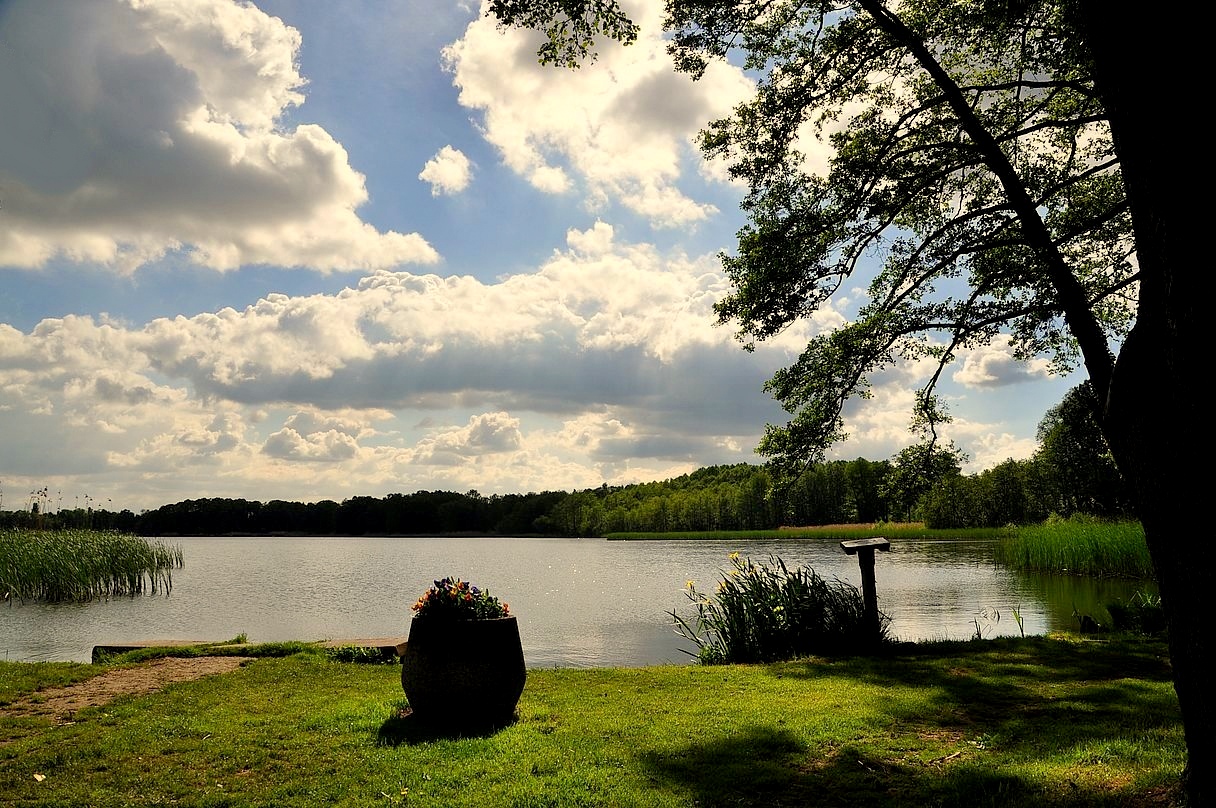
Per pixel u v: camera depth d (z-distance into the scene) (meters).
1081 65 9.73
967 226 11.05
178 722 7.14
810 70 11.70
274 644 11.59
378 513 144.75
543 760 5.94
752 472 125.12
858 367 12.01
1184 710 4.27
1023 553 31.06
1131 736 6.23
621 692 8.59
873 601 11.59
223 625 19.83
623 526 130.00
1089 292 11.37
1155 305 4.26
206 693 8.54
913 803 5.09
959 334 11.12
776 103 11.62
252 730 6.84
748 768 5.76
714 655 11.79
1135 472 4.38
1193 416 3.93
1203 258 3.81
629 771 5.72
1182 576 4.11
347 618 21.44
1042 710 7.41
